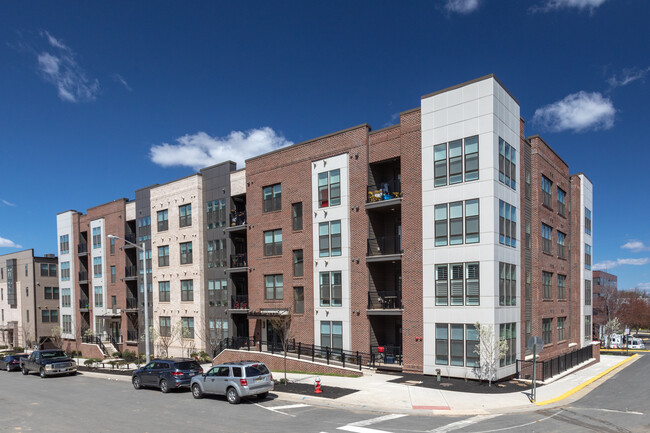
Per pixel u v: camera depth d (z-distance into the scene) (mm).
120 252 47531
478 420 15641
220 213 37344
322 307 29453
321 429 14398
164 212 41969
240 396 18641
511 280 24672
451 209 24016
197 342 37781
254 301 33781
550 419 15789
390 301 27594
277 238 32781
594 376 28062
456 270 23594
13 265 63281
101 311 49875
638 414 16734
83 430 15258
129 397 21594
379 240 28609
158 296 42094
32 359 33156
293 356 29297
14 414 18484
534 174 29328
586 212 41281
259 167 34156
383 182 29109
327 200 29734
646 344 73312
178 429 14805
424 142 25219
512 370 24266
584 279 39625
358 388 21047
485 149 23125
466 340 23016
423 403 18078
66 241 56281
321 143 30422
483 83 23469
